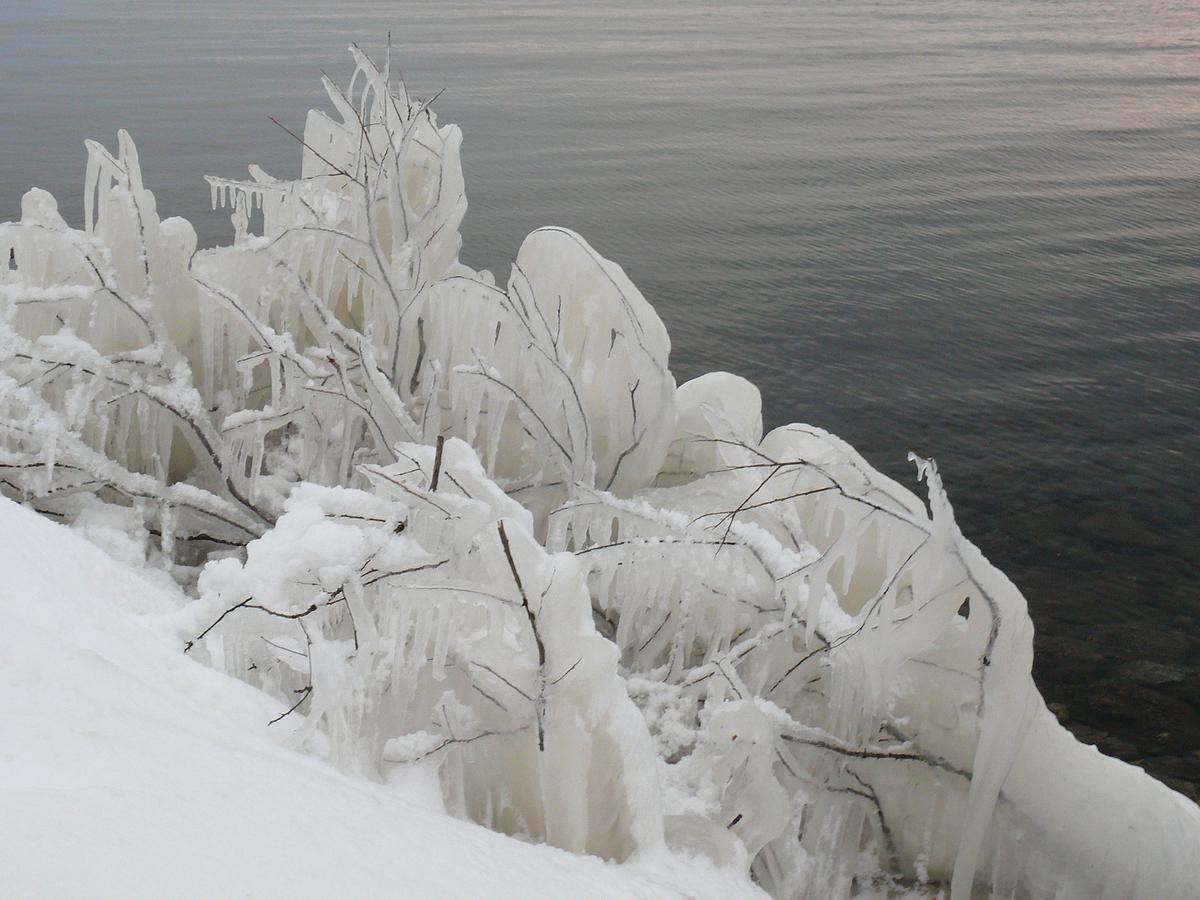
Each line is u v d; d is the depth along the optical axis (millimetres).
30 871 1521
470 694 3908
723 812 4289
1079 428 13633
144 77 50625
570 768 3646
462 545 3994
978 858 4656
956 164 35594
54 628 3188
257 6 111562
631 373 6328
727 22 99188
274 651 3889
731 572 5012
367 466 4207
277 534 3912
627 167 34344
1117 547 10445
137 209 6742
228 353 7125
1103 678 8266
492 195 29469
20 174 27828
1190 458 12672
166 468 6555
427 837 2590
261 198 7516
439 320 6637
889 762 4738
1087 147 38844
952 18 104375
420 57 64625
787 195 30375
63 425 5980
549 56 68188
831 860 4750
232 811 2070
